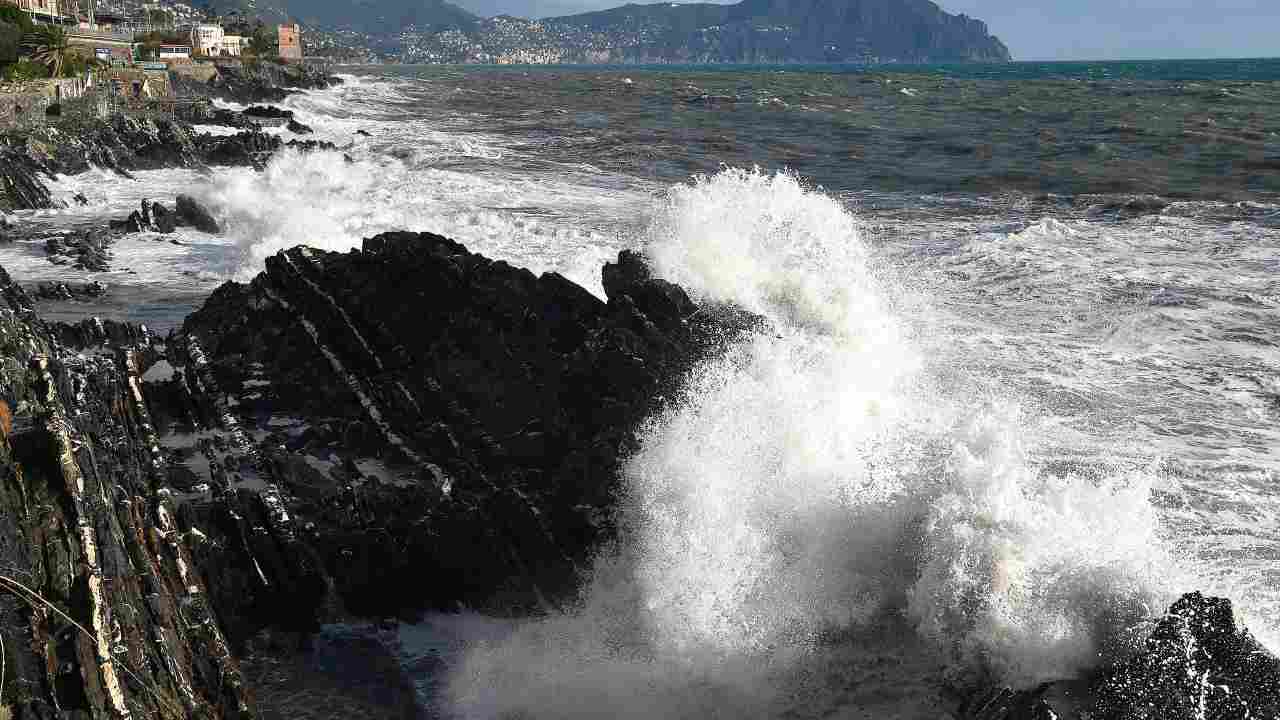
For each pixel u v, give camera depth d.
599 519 10.97
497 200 32.53
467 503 11.23
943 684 8.65
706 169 42.66
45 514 8.15
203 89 84.25
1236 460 12.93
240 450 12.58
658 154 47.88
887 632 9.22
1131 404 14.87
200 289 21.98
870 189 36.72
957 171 40.94
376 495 11.43
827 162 44.97
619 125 65.12
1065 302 20.17
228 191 31.23
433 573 10.96
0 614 6.90
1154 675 7.59
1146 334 18.05
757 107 79.00
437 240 14.16
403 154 47.16
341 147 50.19
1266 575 10.01
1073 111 68.12
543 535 10.97
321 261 14.98
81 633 7.02
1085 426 14.09
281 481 11.88
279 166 38.78
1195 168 39.41
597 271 20.52
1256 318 18.66
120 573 8.11
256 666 9.98
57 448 8.70
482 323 13.24
